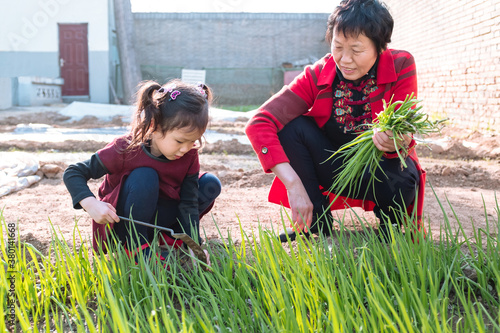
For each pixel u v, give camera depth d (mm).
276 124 2994
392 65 2822
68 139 8430
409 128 2477
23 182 5000
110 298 1611
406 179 2842
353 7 2607
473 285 2342
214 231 3338
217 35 22484
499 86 8531
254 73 22250
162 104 2369
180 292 2307
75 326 2125
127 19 19984
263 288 2047
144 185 2498
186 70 21531
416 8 12164
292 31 22641
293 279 2012
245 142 8711
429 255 2254
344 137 3053
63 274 2303
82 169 2512
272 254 2230
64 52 19328
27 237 3104
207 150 7598
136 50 22266
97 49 19406
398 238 2350
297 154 3014
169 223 2801
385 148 2566
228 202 4254
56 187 4934
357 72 2732
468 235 3152
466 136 8828
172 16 22234
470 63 9547
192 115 2365
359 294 2121
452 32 10281
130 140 2561
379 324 1793
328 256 2240
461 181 5316
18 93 17516
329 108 3002
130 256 2449
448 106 10547
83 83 19734
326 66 2980
